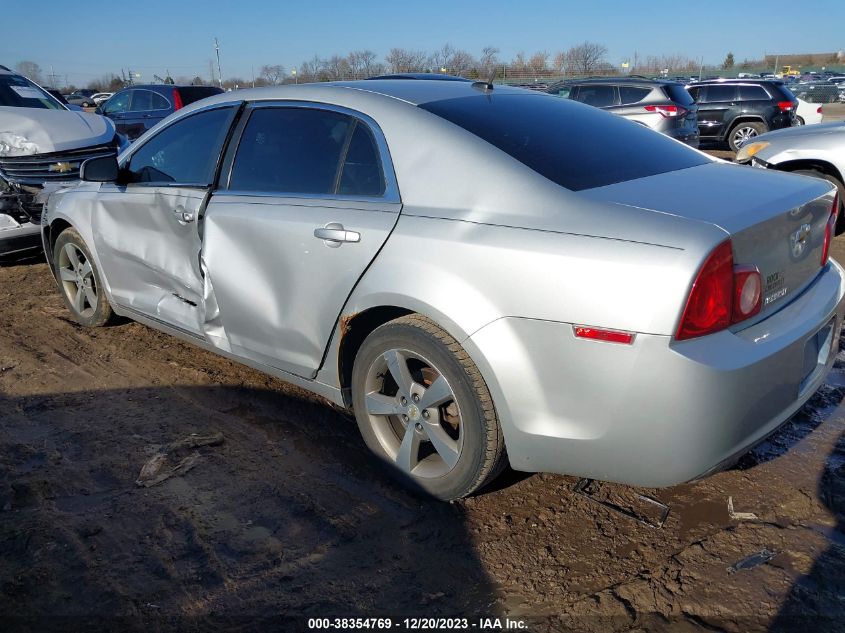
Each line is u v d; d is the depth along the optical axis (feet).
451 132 9.29
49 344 15.46
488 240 8.25
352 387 10.02
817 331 8.70
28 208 20.42
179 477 10.23
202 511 9.42
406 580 8.16
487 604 7.79
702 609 7.60
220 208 11.32
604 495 9.68
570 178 8.73
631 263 7.40
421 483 9.46
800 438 11.03
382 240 9.13
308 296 10.09
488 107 10.29
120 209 13.58
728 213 7.81
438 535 8.92
